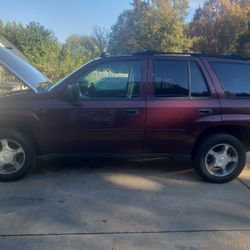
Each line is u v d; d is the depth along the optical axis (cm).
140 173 550
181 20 4928
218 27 5409
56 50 2148
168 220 395
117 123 489
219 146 512
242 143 531
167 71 498
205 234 366
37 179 512
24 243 343
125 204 436
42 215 402
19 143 490
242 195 473
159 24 4822
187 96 498
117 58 499
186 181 521
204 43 5412
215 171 519
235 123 499
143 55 502
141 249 335
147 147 505
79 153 506
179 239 355
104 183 504
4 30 4112
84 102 486
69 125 489
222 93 502
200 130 499
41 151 502
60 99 488
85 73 495
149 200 449
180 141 503
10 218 393
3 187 480
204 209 427
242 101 503
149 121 491
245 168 592
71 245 341
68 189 479
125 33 5322
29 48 2225
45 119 486
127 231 369
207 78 502
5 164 496
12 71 564
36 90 530
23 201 438
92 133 492
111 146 502
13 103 487
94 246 340
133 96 493
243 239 358
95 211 414
